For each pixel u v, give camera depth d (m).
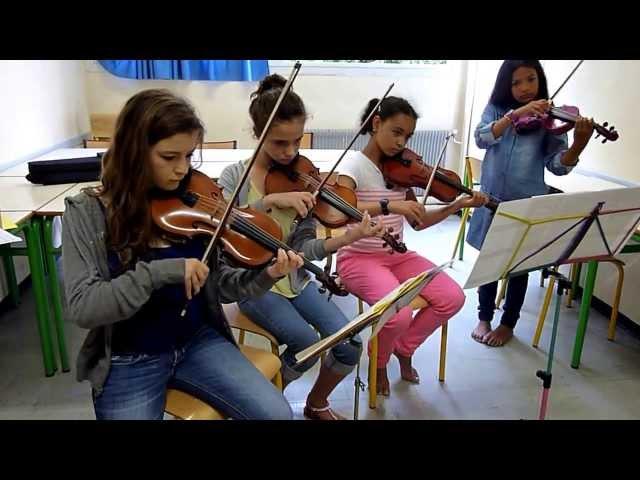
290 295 1.63
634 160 2.45
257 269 1.29
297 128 1.56
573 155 2.05
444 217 1.91
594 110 2.71
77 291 1.07
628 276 2.47
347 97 4.18
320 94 4.15
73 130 3.72
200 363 1.24
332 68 4.10
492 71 3.68
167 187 1.18
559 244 1.41
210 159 2.97
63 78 3.53
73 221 1.11
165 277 1.07
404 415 1.86
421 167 1.93
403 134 1.82
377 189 1.89
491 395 2.00
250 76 4.02
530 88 2.10
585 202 1.31
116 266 1.14
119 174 1.10
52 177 2.34
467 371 2.16
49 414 1.84
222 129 4.20
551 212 1.29
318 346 1.13
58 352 2.21
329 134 4.20
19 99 2.89
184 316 1.23
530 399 1.98
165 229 1.17
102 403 1.17
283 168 1.71
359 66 4.12
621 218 1.41
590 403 1.96
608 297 2.62
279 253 1.25
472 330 2.50
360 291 1.81
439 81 4.23
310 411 1.78
